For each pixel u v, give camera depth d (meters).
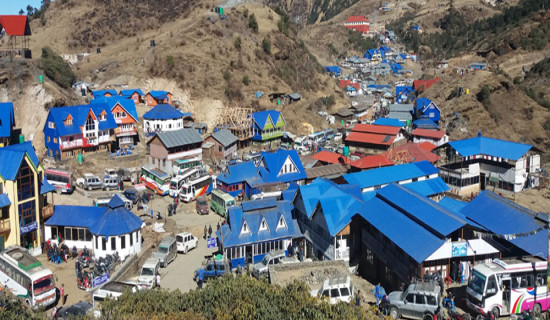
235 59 149.12
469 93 143.75
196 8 188.62
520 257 45.53
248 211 63.00
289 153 86.56
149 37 169.00
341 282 43.56
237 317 32.06
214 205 79.94
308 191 62.78
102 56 163.00
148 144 101.25
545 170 97.12
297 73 162.12
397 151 95.19
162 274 58.53
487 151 90.50
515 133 137.12
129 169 95.31
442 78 166.25
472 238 51.31
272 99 143.75
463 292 47.62
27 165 59.78
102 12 197.25
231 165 85.50
